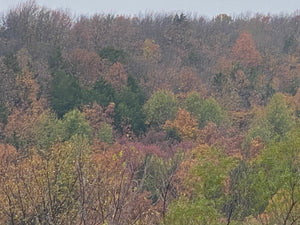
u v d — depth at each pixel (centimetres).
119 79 7025
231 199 1004
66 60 7144
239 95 7356
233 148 4600
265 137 5322
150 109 6362
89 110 5950
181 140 5950
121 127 6081
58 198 997
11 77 6047
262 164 1038
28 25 7956
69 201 1002
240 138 5244
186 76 7350
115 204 782
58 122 5150
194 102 6556
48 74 6569
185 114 6191
